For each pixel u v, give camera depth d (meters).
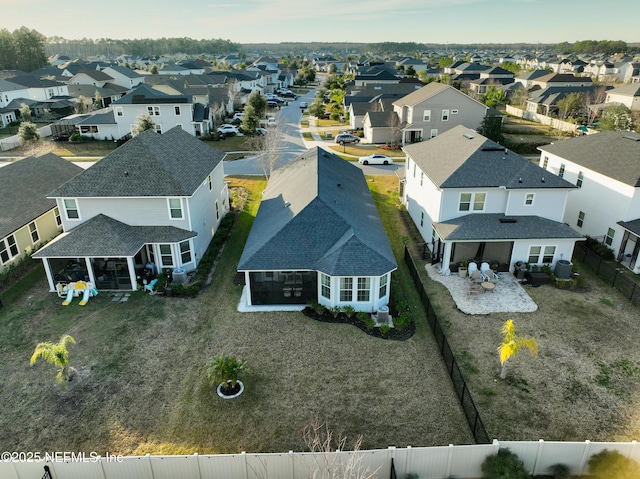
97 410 16.03
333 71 177.25
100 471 12.75
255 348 19.44
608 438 14.80
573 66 161.38
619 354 19.00
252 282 22.44
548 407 16.11
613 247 27.62
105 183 24.73
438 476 13.07
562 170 33.28
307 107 96.62
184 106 64.12
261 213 28.27
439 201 26.36
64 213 24.88
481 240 24.81
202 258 27.69
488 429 15.11
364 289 21.58
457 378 17.28
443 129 61.09
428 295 23.70
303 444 14.63
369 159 51.34
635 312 22.08
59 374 16.73
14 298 23.42
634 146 28.89
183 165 27.69
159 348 19.42
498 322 21.30
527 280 24.89
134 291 24.02
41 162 33.78
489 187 25.48
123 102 63.66
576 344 19.66
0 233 25.05
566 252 25.31
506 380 17.47
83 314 21.97
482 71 125.56
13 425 15.40
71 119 67.75
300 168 32.91
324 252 22.14
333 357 18.88
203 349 19.39
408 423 15.47
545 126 73.00
